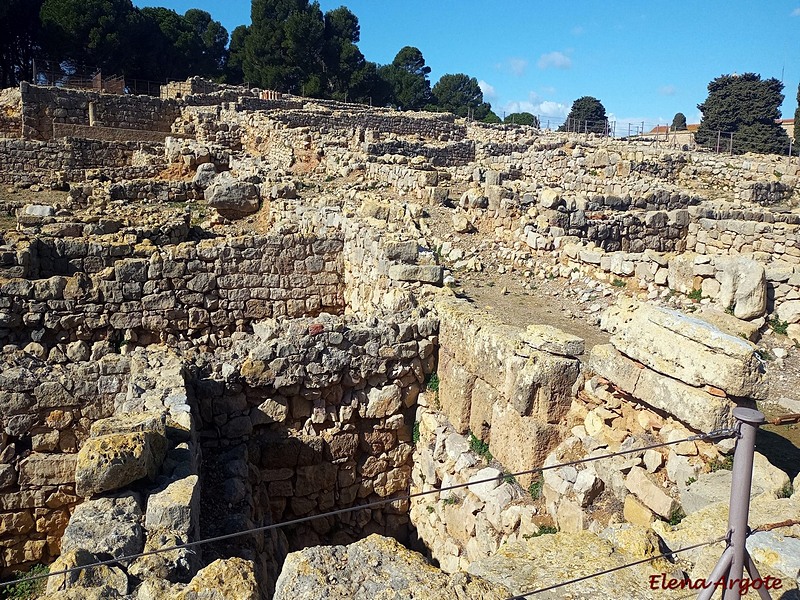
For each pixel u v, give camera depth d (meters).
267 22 74.56
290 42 72.06
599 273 15.47
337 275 17.09
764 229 17.80
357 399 11.19
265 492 10.66
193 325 15.55
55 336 14.02
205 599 4.84
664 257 14.70
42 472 9.30
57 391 9.45
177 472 7.21
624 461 8.12
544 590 4.79
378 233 15.11
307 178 25.94
